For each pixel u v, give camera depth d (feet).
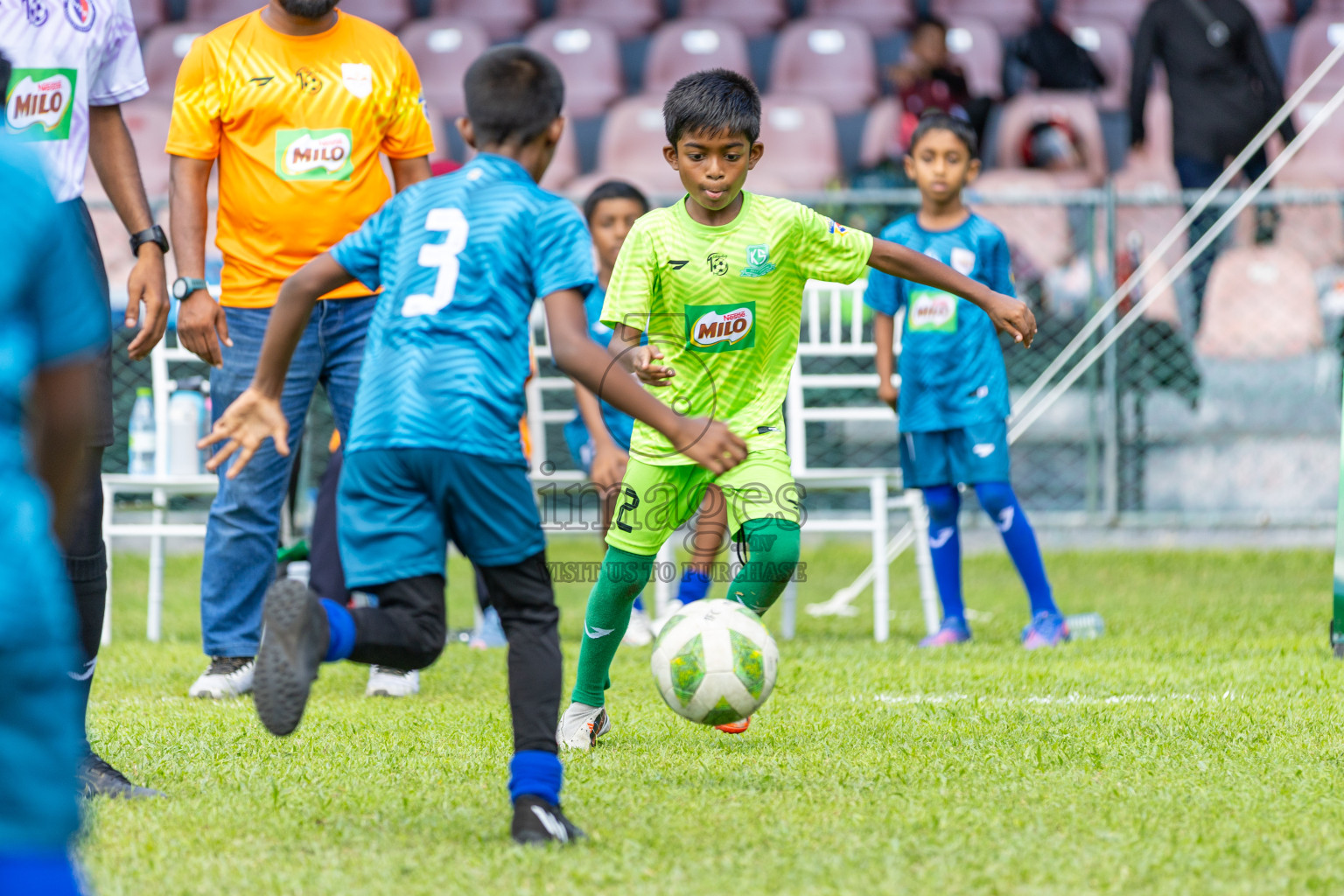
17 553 17.75
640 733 42.09
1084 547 101.14
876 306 65.72
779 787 34.22
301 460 67.67
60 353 18.69
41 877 17.42
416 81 54.19
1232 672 52.13
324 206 51.55
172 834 29.81
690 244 41.83
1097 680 50.96
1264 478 103.04
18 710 17.63
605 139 136.46
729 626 36.17
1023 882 26.25
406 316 30.73
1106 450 96.12
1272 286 110.73
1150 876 26.55
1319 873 26.76
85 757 34.53
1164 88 140.97
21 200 17.88
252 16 52.34
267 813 31.55
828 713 44.96
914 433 64.39
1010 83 136.46
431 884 26.14
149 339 38.19
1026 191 119.96
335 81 51.65
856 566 97.60
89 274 19.17
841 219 99.91
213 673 51.29
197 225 51.24
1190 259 85.71
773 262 41.73
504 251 30.71
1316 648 58.23
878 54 150.30
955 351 62.95
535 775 29.32
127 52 38.04
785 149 136.56
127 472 90.02
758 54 153.99
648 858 27.76
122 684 53.67
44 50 34.09
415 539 30.19
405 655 29.99
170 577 94.53
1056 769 35.94
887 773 35.47
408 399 30.19
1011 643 64.03
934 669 54.80
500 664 59.82
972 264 63.31
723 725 36.58
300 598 27.45
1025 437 104.01
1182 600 77.77
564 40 147.84
